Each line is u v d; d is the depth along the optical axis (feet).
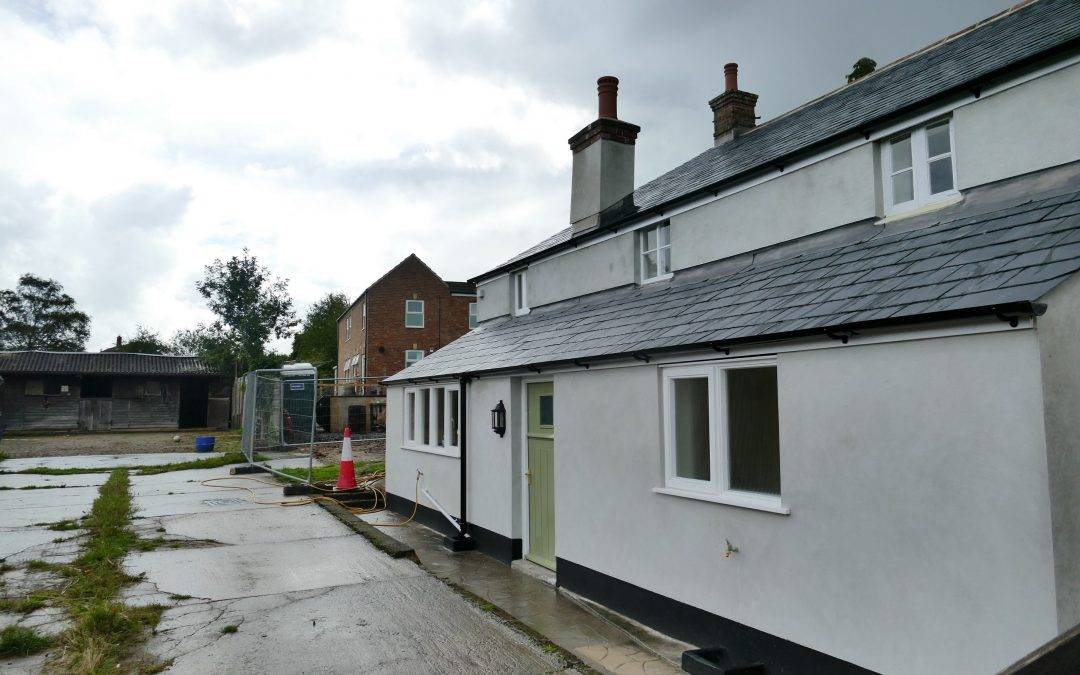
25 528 33.60
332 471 58.49
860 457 15.48
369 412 100.94
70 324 226.79
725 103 45.42
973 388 13.32
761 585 17.90
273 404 62.54
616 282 34.81
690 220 30.50
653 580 21.93
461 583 27.86
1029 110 18.86
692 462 21.17
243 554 29.19
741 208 27.89
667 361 21.63
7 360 129.18
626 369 23.48
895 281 16.80
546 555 29.55
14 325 216.33
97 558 27.37
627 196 40.93
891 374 14.90
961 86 20.12
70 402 129.39
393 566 27.43
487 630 20.27
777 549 17.48
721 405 19.89
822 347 16.51
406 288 131.54
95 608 19.67
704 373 20.51
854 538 15.52
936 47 31.40
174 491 47.57
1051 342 12.42
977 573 13.09
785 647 17.15
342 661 17.81
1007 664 12.55
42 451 82.64
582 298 37.81
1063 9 24.82
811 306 18.03
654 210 31.91
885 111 22.72
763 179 26.96
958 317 13.25
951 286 14.70
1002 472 12.75
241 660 17.74
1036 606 12.14
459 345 45.21
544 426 29.99
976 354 13.30
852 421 15.71
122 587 24.04
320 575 26.03
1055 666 8.75
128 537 31.35
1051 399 12.26
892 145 23.13
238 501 43.24
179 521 36.32
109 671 16.75
